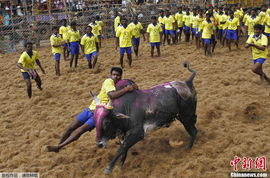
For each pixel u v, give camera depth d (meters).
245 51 14.40
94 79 11.39
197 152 5.97
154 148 6.28
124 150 5.32
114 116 4.97
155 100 5.52
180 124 7.28
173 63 12.97
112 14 21.20
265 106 7.91
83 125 5.54
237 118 7.38
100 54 15.80
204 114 7.62
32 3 19.53
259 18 14.86
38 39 19.20
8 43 18.81
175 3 22.78
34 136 7.12
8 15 19.81
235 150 5.90
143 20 22.34
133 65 13.04
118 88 5.52
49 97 9.80
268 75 10.40
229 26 14.39
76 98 9.59
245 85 9.57
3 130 7.51
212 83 9.99
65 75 12.16
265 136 6.33
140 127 5.33
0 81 12.20
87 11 20.55
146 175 5.41
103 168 5.68
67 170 5.71
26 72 9.55
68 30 13.31
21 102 9.49
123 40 12.25
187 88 5.98
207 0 23.53
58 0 21.80
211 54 14.16
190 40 18.20
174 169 5.46
